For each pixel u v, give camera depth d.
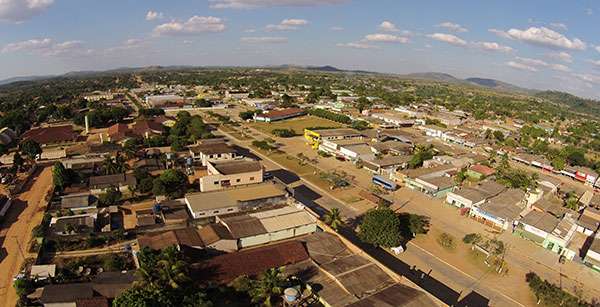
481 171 121.88
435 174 115.06
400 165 124.31
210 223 72.69
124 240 68.38
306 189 102.12
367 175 116.75
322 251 64.00
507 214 86.44
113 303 44.06
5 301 52.03
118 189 89.00
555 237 76.31
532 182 115.75
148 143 129.25
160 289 45.53
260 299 51.81
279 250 61.72
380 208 78.50
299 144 152.00
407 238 77.88
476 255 73.12
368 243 73.62
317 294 52.84
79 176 93.25
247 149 140.50
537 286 61.31
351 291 53.25
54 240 65.38
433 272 66.38
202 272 54.25
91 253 64.25
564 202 107.75
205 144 125.62
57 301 49.06
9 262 60.84
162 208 77.44
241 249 66.00
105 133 156.12
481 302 59.25
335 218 71.44
